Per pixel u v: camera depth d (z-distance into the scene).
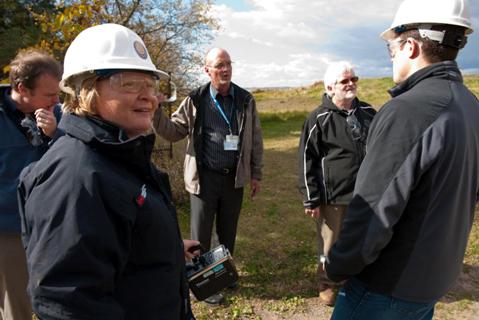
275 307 3.15
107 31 1.20
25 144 2.04
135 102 1.20
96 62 1.14
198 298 1.83
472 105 1.47
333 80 2.80
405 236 1.44
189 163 3.05
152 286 1.23
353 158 2.82
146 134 1.23
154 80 1.27
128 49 1.19
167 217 1.28
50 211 1.05
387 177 1.38
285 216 5.24
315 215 2.98
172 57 8.38
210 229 3.14
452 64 1.45
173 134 2.98
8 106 2.04
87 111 1.20
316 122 2.93
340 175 2.86
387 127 1.39
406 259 1.45
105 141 1.12
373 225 1.40
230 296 3.27
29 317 2.24
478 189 1.64
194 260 1.89
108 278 1.09
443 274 1.50
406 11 1.49
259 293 3.34
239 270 3.71
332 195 2.90
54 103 2.05
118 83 1.16
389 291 1.50
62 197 1.05
